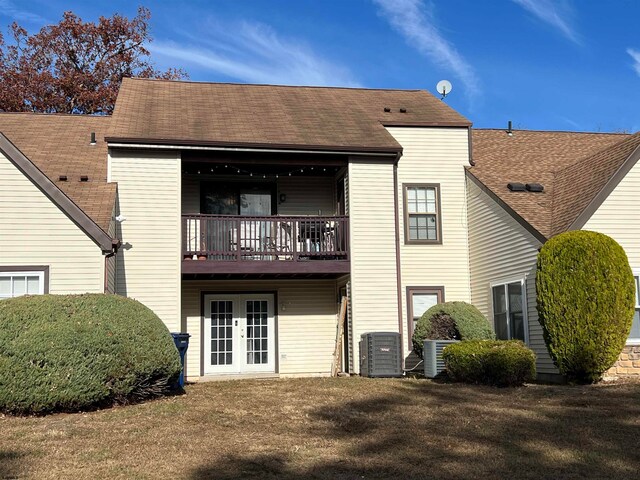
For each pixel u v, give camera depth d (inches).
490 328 579.8
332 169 676.1
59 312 388.8
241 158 616.7
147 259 585.6
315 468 281.1
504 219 609.3
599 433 336.8
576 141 803.4
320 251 627.5
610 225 536.7
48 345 368.5
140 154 597.3
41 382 364.2
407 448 312.8
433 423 362.9
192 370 645.3
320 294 683.4
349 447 314.0
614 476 272.8
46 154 637.3
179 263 589.9
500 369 486.6
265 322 672.4
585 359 487.2
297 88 808.3
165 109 669.9
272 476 269.4
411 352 648.4
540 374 550.3
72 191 560.7
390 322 631.2
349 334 639.8
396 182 663.1
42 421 356.8
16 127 697.0
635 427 347.3
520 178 671.1
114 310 405.7
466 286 670.5
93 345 379.2
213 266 596.7
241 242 630.5
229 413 386.3
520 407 404.2
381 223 641.0
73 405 374.0
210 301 665.0
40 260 480.7
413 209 673.6
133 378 397.7
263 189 687.1
